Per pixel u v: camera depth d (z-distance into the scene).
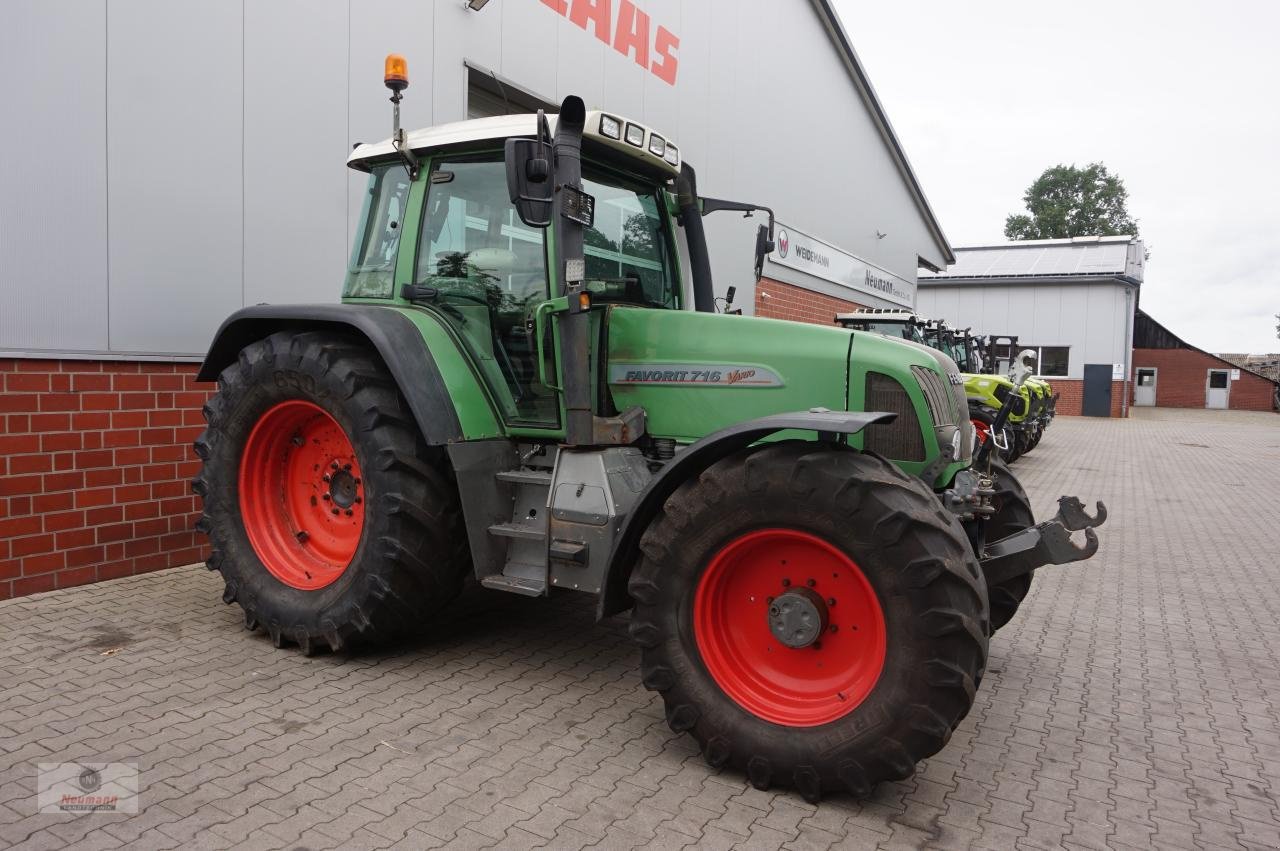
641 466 3.57
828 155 13.87
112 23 4.52
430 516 3.65
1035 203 58.19
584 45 7.73
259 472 4.12
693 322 3.66
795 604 2.79
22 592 4.41
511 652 4.01
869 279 16.39
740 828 2.55
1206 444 17.66
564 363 3.46
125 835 2.39
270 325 4.25
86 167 4.46
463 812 2.58
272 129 5.32
